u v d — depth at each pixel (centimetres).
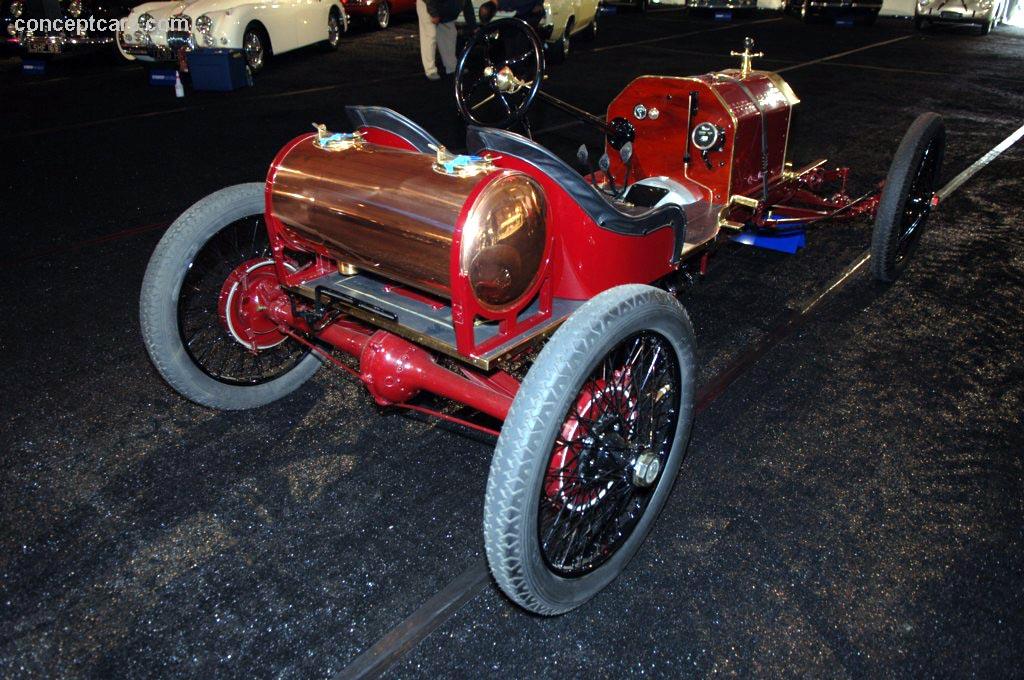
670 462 238
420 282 224
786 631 221
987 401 327
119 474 281
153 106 862
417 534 255
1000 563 245
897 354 362
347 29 1371
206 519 261
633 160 383
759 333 379
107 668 210
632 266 261
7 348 363
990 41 1492
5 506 265
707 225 336
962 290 425
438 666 211
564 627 223
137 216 534
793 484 279
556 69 1074
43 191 586
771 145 388
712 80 365
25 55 1077
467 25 1120
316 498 270
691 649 216
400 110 824
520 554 187
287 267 285
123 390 331
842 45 1387
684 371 227
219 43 972
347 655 214
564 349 184
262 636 219
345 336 257
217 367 317
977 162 668
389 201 217
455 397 229
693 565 244
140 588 234
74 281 434
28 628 220
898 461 290
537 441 179
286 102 872
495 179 203
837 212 407
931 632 221
